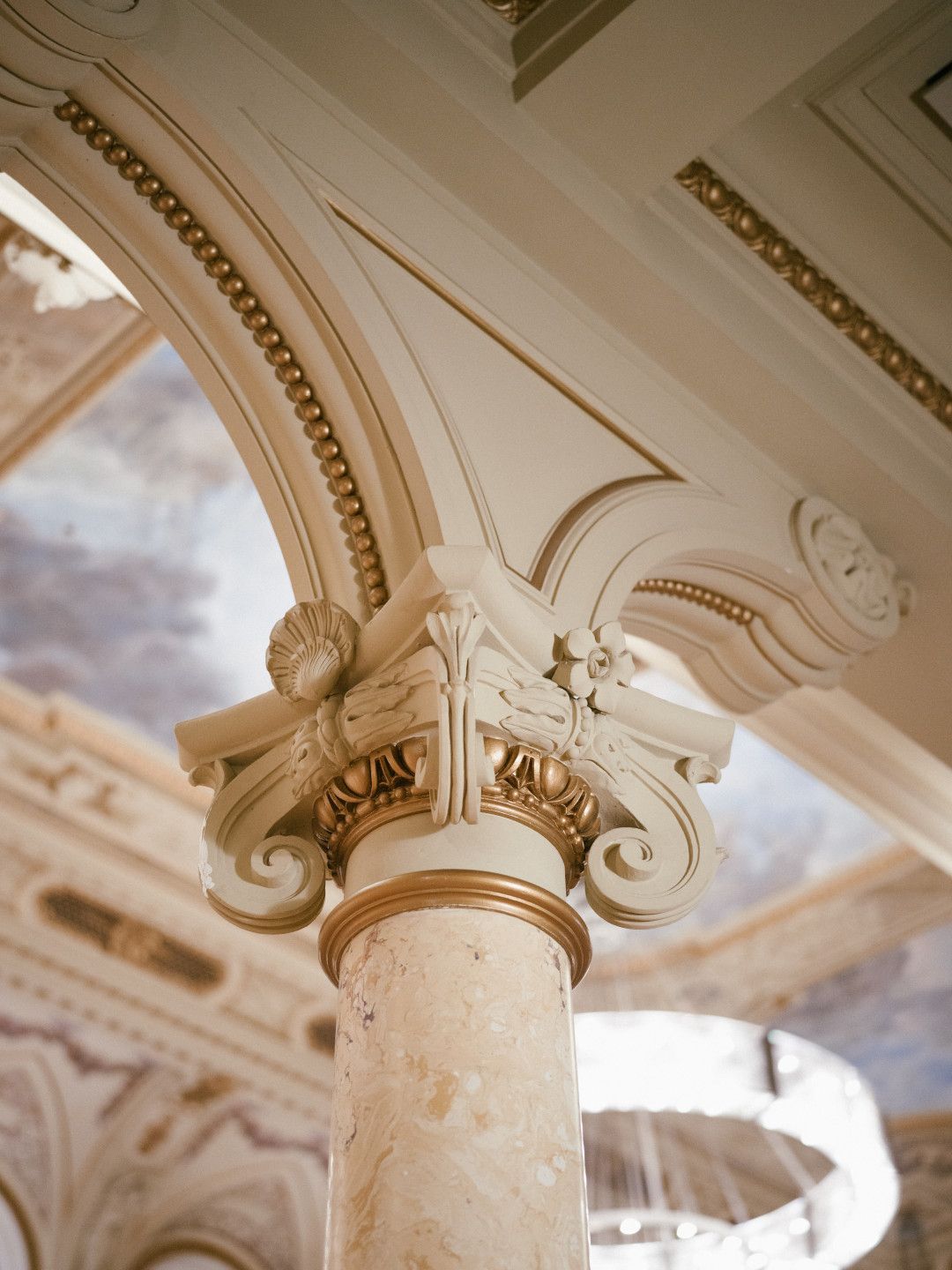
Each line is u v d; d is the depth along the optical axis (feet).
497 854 8.63
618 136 11.48
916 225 12.80
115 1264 28.81
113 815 26.22
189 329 10.46
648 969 28.25
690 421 12.80
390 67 10.82
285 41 10.68
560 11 11.24
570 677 9.41
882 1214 21.95
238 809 9.45
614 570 10.84
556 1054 8.02
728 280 12.72
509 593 9.18
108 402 20.98
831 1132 21.57
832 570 13.10
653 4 10.59
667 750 10.02
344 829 9.07
